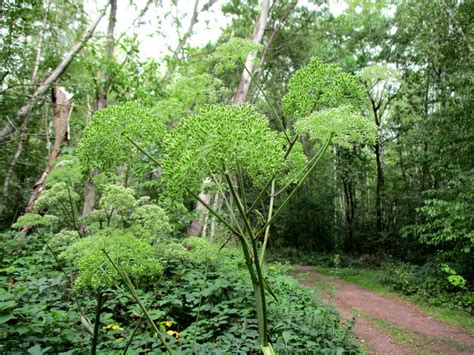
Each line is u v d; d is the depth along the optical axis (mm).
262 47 2613
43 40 9961
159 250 2758
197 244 3021
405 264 14594
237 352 3219
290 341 3902
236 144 1421
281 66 18750
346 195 22516
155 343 3012
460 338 7559
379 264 17969
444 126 12102
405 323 8492
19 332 2625
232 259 6195
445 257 12164
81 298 3775
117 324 3559
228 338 3357
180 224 5836
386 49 17469
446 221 10445
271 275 6500
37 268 4562
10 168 11789
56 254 5062
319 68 2293
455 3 12070
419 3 13547
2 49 8094
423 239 11617
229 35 16547
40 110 11859
